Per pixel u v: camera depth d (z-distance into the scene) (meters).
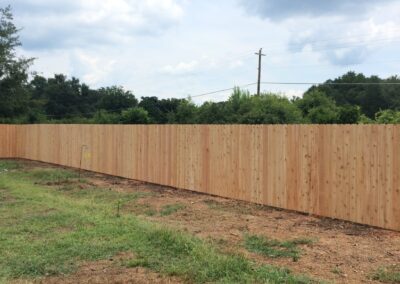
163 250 7.06
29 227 8.68
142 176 16.27
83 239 7.75
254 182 11.68
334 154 9.62
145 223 8.85
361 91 61.69
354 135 9.19
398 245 7.60
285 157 10.80
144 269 6.27
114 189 14.48
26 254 6.93
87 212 10.12
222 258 6.39
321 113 24.70
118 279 5.86
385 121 17.67
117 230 8.30
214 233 8.48
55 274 6.09
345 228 8.86
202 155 13.45
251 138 11.76
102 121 33.22
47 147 24.25
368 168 8.91
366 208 8.97
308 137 10.21
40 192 13.50
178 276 5.94
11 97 35.41
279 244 7.68
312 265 6.56
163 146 15.15
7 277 5.93
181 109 30.39
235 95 27.27
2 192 13.40
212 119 25.92
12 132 28.11
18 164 23.59
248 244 7.68
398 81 65.12
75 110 69.06
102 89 74.12
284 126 10.82
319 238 8.12
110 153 18.28
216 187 12.92
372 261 6.75
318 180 9.98
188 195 13.15
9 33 34.72
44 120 43.69
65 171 19.88
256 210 10.81
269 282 5.61
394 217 8.45
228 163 12.50
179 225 9.16
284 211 10.66
